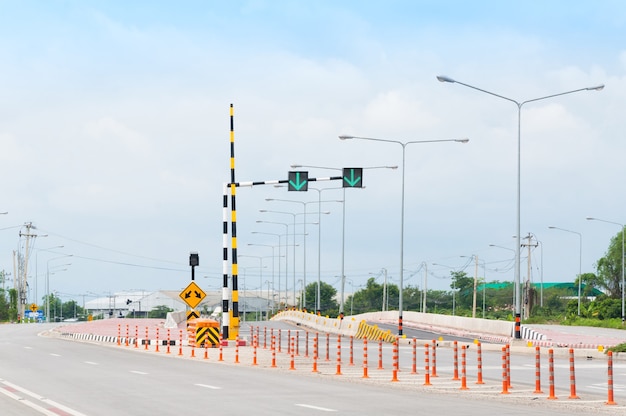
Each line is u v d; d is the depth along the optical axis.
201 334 50.94
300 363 39.16
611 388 22.72
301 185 50.53
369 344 59.19
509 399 23.69
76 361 38.75
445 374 33.31
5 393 24.55
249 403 22.00
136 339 54.97
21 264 144.38
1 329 89.62
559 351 49.34
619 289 125.75
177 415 19.56
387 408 20.91
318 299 96.12
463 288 174.12
